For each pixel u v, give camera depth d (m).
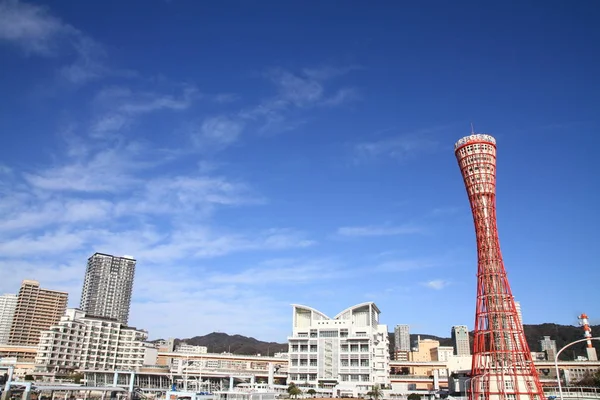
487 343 172.75
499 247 178.38
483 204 180.75
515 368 166.88
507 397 165.25
